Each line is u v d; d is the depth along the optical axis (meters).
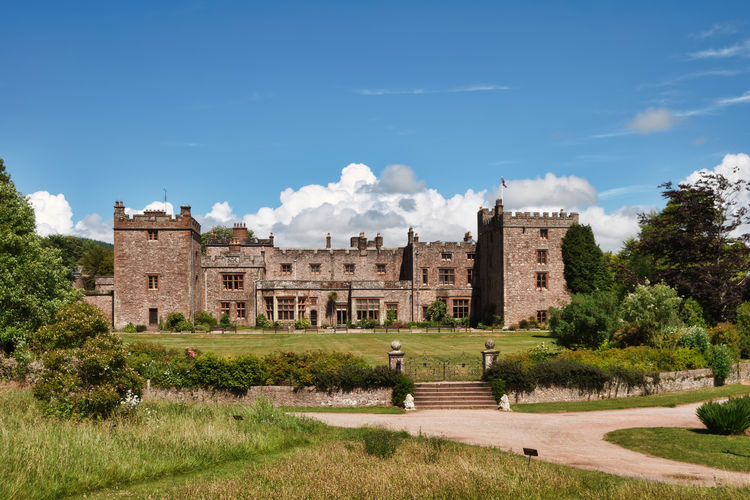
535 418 22.64
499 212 57.47
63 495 12.28
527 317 55.66
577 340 34.72
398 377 25.56
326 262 63.94
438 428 20.59
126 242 53.16
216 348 38.41
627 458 16.42
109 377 18.73
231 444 16.39
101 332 19.48
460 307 61.91
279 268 63.06
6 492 11.58
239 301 57.03
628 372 27.11
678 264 45.34
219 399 25.34
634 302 32.00
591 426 21.02
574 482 13.39
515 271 55.91
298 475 13.55
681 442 17.92
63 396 17.92
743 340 34.53
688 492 12.41
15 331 27.39
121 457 14.45
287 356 26.48
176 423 18.06
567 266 56.16
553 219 56.78
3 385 24.12
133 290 52.94
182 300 53.06
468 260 63.69
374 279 64.75
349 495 12.30
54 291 30.11
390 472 13.84
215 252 67.62
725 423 18.94
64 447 14.36
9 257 28.20
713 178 44.22
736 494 12.29
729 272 41.72
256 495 12.03
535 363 27.50
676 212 44.88
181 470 14.46
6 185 31.31
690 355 29.86
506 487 12.93
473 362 30.50
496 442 18.47
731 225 43.56
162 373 25.78
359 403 25.36
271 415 19.97
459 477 13.46
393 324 57.12
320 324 57.25
